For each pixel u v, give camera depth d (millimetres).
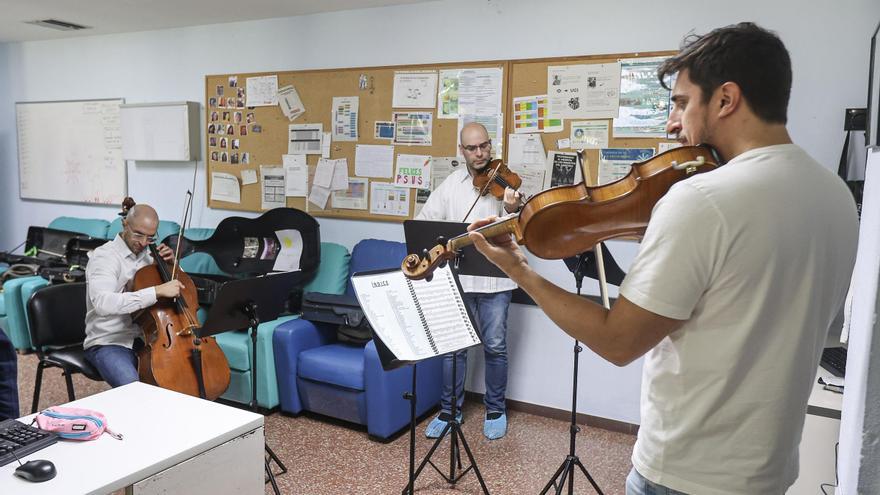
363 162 3656
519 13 3176
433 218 3166
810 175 891
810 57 2627
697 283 866
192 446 1395
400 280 1822
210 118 4199
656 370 980
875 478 762
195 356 2590
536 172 3191
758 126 900
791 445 929
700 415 918
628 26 2943
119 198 4754
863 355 780
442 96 3391
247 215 4137
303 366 3055
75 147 4938
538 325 3246
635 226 1168
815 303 883
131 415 1562
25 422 1475
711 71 902
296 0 3480
